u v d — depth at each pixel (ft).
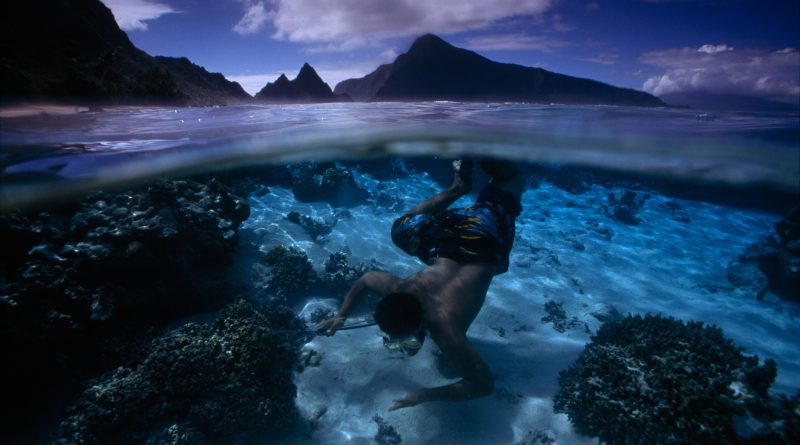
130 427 13.99
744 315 28.04
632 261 36.09
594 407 15.12
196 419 13.94
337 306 23.98
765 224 48.39
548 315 25.04
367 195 43.70
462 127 24.43
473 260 14.37
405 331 11.59
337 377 18.39
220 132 22.47
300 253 26.07
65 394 16.05
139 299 18.95
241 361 15.56
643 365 15.55
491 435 15.55
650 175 34.71
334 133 25.07
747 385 14.60
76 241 18.12
